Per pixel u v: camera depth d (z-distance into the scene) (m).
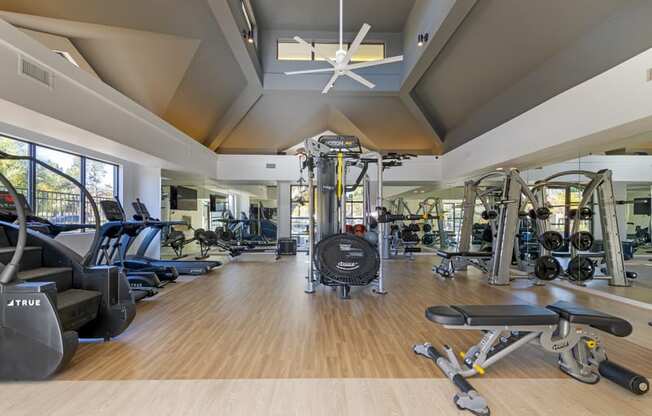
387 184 9.54
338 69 4.48
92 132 4.21
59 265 2.93
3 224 2.92
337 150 4.94
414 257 9.02
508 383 2.16
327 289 5.00
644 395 2.01
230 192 10.61
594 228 5.31
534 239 6.34
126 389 2.08
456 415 1.82
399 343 2.87
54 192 5.17
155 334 3.07
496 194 6.86
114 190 6.61
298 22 7.04
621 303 4.24
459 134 7.93
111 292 2.90
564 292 4.87
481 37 5.28
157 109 6.38
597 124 3.88
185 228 9.01
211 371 2.33
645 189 4.98
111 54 5.29
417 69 6.48
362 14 6.74
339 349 2.73
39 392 2.04
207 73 6.29
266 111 8.49
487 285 5.34
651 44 3.34
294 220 10.09
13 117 3.52
